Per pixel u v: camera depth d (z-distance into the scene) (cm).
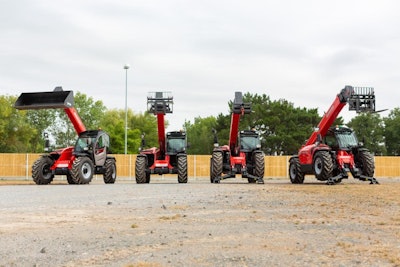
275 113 6075
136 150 6625
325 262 473
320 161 2053
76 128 2420
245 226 727
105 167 2436
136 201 1173
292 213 903
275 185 1977
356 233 657
